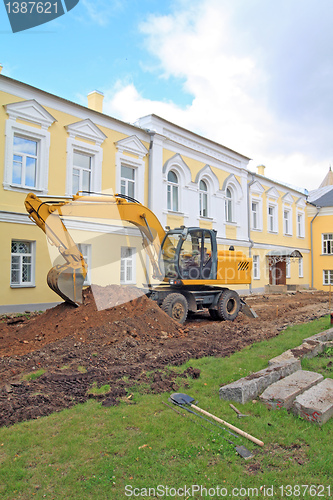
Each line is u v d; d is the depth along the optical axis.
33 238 11.93
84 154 13.79
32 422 4.12
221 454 3.58
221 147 19.98
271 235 25.31
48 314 8.65
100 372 5.58
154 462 3.39
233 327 9.49
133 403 4.71
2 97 11.32
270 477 3.23
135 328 7.84
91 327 7.60
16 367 5.85
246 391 4.79
